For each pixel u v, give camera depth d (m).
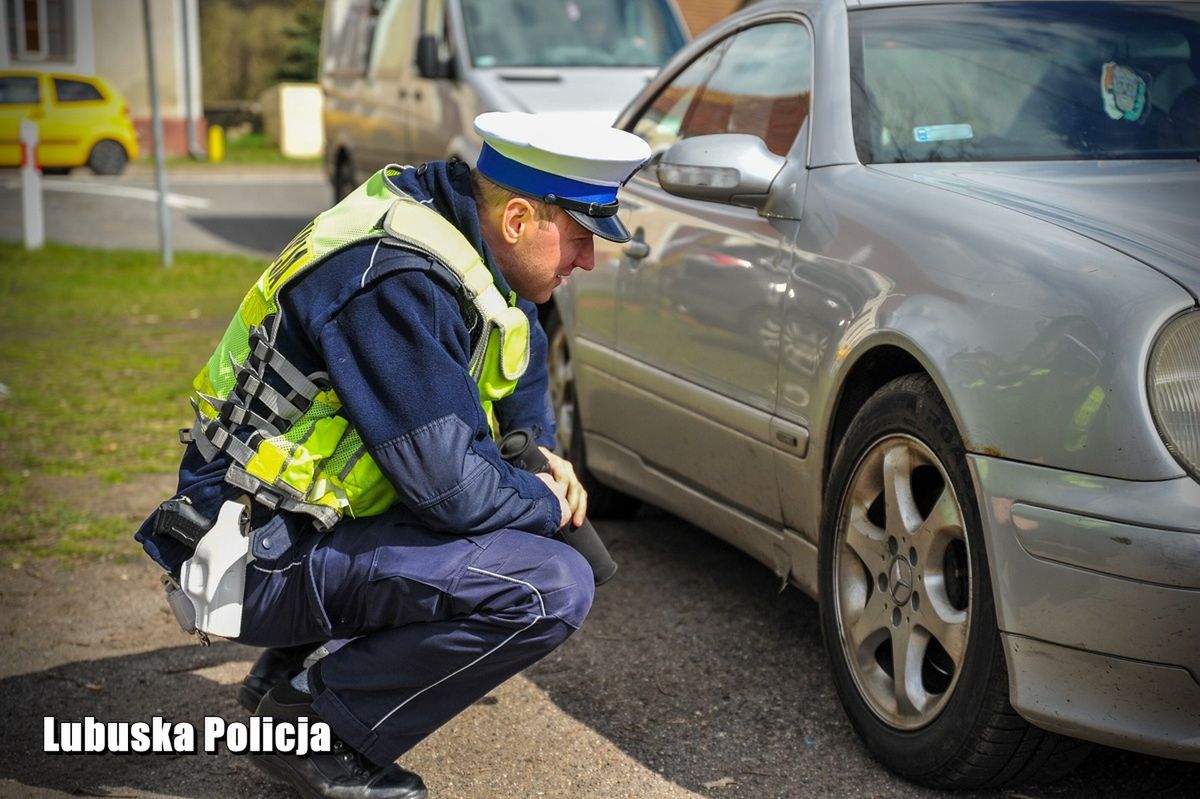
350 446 2.41
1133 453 2.30
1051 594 2.38
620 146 2.40
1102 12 3.75
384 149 9.82
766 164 3.38
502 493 2.42
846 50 3.50
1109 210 2.75
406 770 2.79
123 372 7.36
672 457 3.85
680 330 3.70
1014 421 2.46
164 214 12.11
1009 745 2.58
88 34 25.44
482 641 2.47
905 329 2.74
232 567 2.43
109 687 3.40
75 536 4.58
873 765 2.91
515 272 2.48
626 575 4.18
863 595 3.00
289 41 36.19
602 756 2.98
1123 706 2.36
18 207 17.62
